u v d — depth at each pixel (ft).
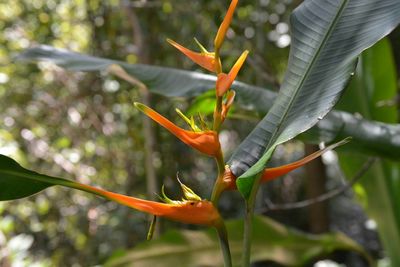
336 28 2.84
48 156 9.11
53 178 2.46
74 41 9.52
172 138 8.52
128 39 8.59
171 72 4.11
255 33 7.42
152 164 7.29
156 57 8.16
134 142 9.04
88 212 9.29
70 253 9.29
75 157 9.14
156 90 4.04
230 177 2.47
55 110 9.17
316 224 8.95
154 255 5.42
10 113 9.18
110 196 2.39
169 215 2.38
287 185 10.68
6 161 2.43
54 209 9.39
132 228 9.07
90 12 8.72
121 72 4.13
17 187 2.48
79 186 2.43
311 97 2.63
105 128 9.16
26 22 9.20
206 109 4.08
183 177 8.77
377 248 10.28
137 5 7.27
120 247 9.00
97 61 4.24
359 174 4.71
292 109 2.65
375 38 2.69
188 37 8.08
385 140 3.58
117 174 9.35
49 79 9.27
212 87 3.98
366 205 5.38
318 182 8.85
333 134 3.57
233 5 2.45
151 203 2.37
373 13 2.81
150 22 8.11
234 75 2.40
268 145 2.60
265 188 10.38
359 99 4.99
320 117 2.51
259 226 5.41
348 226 11.03
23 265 6.31
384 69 4.91
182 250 5.39
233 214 10.03
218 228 2.41
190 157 8.84
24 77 9.18
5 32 9.18
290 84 2.76
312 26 2.89
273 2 7.79
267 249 5.50
